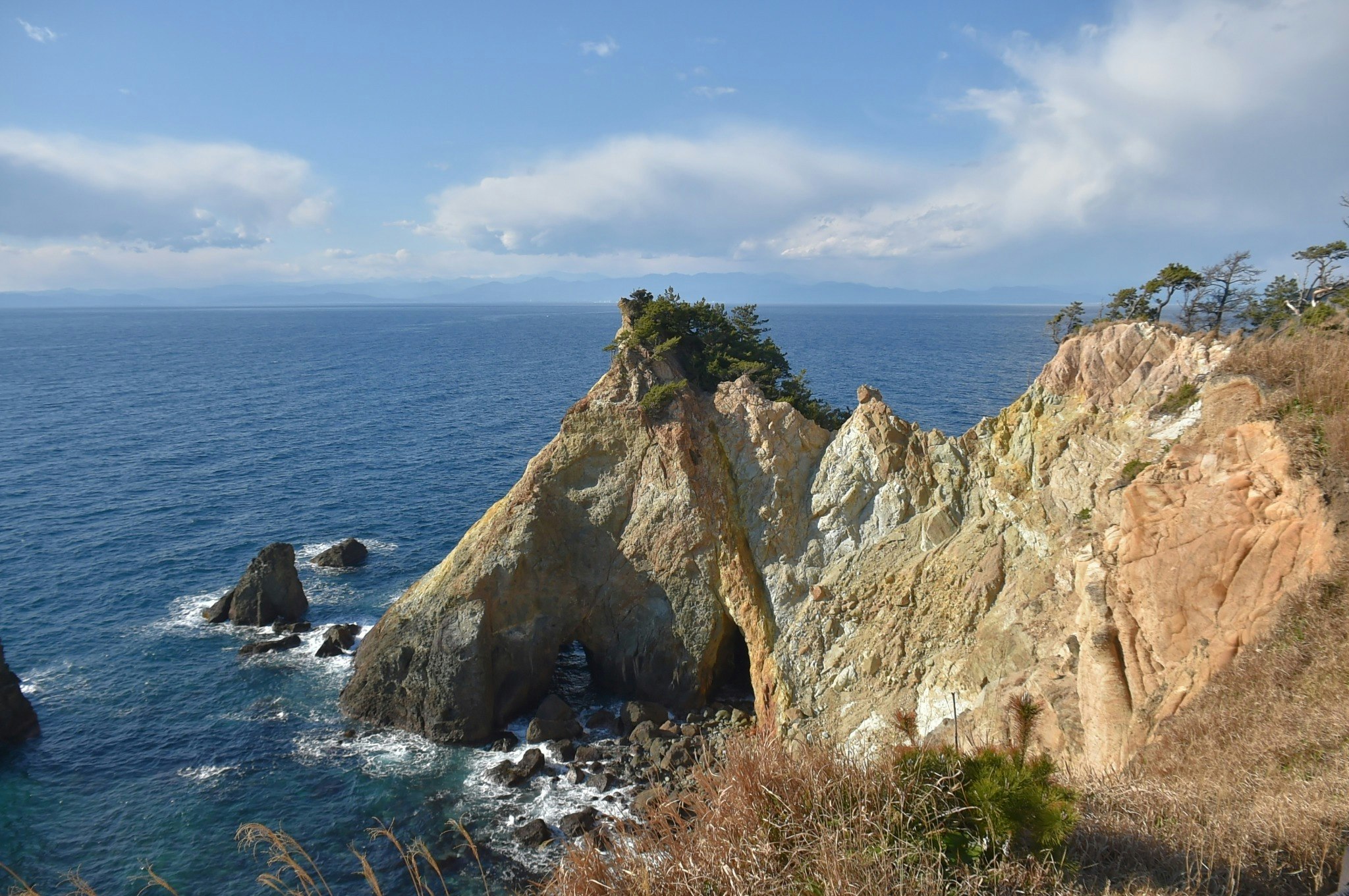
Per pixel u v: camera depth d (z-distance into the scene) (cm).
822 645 4506
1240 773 1460
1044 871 991
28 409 13725
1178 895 1009
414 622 4994
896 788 1025
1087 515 3638
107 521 7556
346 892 3362
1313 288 5097
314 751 4394
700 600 5053
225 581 6344
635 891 968
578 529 5303
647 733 4528
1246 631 1886
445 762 4331
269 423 12281
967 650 3903
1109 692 2130
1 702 4300
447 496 8450
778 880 940
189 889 3381
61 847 3609
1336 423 1944
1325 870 1055
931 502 4594
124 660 5184
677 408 5262
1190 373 3612
